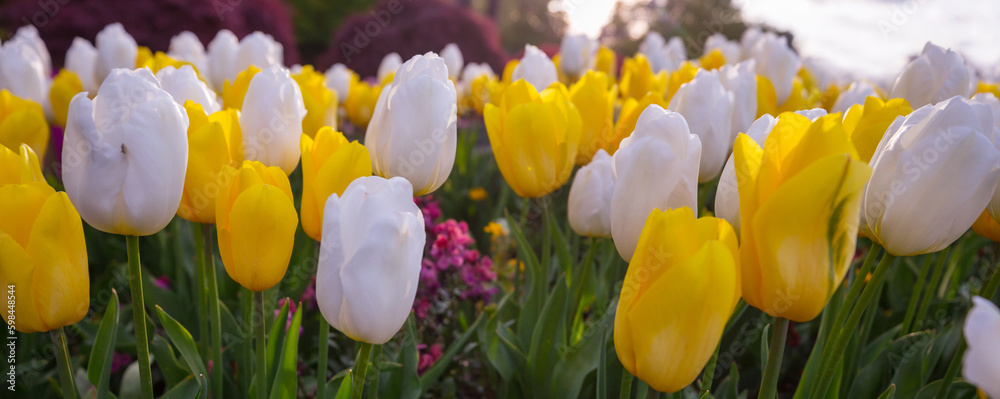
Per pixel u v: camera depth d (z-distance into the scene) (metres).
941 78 0.66
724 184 0.47
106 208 0.46
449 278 0.92
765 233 0.41
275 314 0.73
